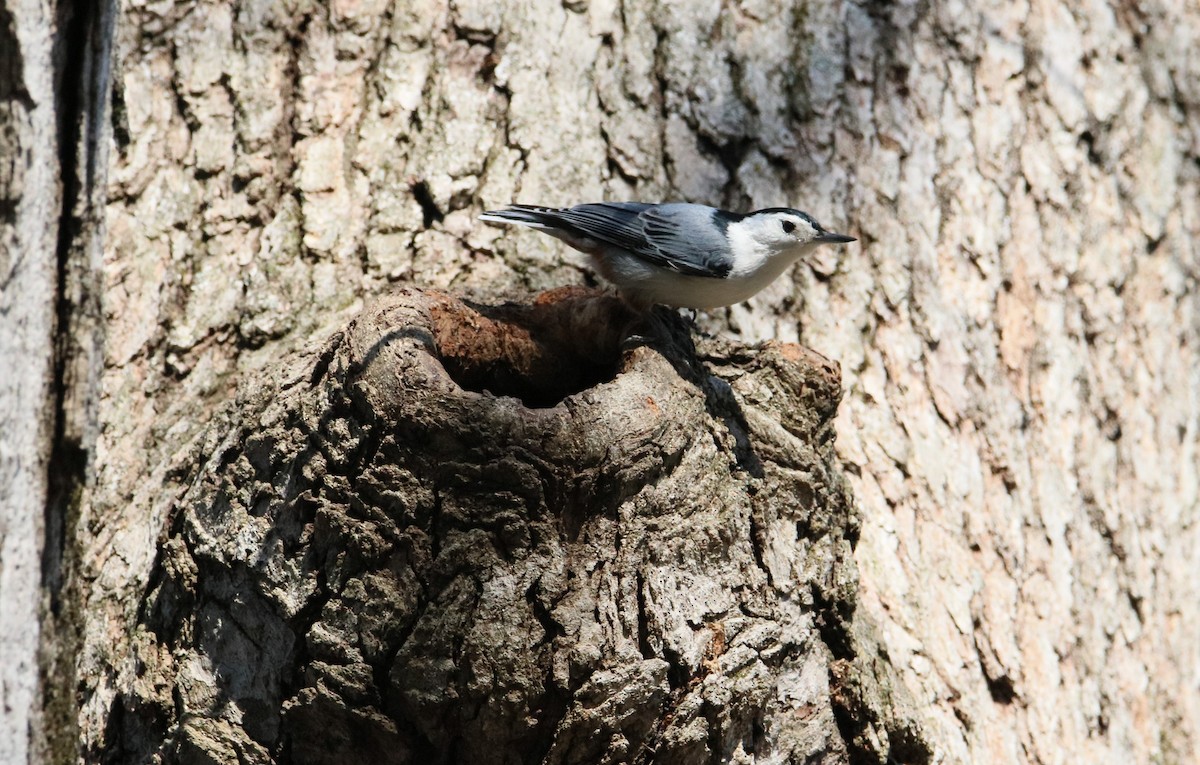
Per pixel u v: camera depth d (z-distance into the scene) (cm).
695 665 563
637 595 562
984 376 773
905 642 671
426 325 595
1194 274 894
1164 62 934
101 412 698
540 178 758
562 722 544
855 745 626
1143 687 753
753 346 689
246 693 575
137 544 658
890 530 707
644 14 814
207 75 762
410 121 764
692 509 584
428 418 548
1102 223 862
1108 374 822
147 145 746
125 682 616
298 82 768
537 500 550
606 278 728
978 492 738
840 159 802
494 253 738
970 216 812
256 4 777
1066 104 875
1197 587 807
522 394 687
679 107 794
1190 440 855
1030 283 814
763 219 713
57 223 737
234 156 747
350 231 729
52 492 698
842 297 770
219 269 720
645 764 560
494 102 776
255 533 581
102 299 718
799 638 611
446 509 548
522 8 800
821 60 824
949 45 856
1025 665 705
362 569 555
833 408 673
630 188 771
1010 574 727
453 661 541
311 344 660
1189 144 921
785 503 633
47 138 743
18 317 714
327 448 567
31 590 681
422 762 559
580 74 793
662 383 599
